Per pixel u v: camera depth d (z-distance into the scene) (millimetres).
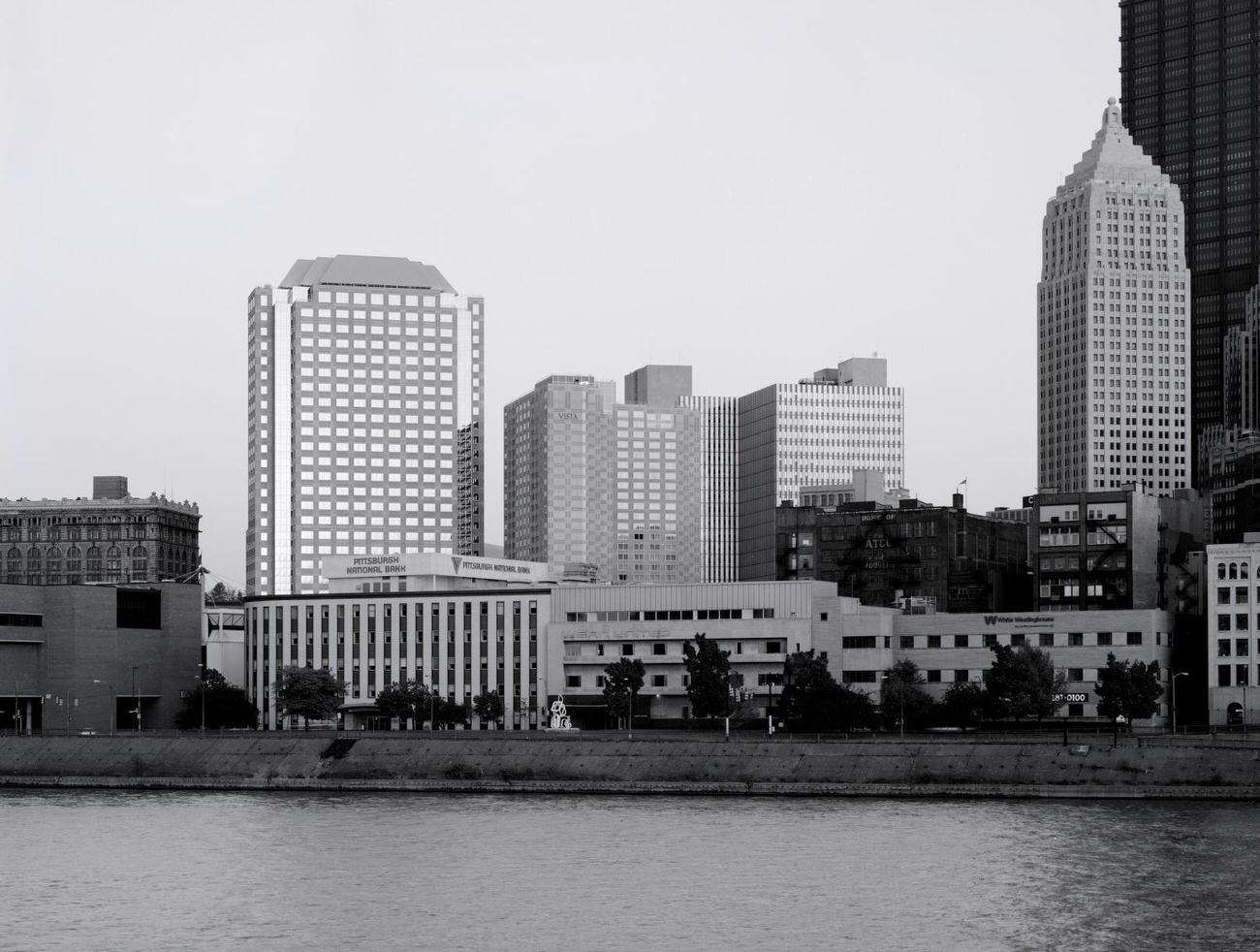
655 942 166500
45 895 193250
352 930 173750
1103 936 166500
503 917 178375
